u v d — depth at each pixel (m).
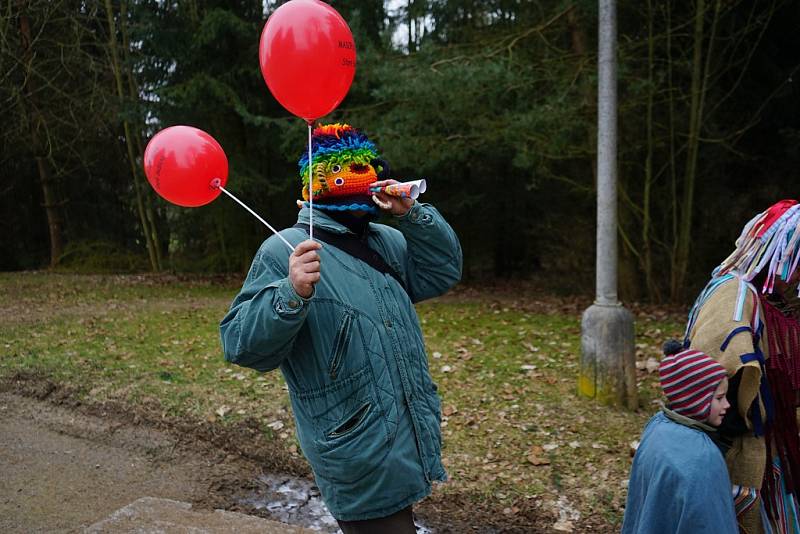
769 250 2.13
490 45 9.34
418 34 12.36
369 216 2.07
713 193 10.31
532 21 10.23
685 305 9.98
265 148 14.02
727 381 1.99
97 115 14.65
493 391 5.47
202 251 16.62
